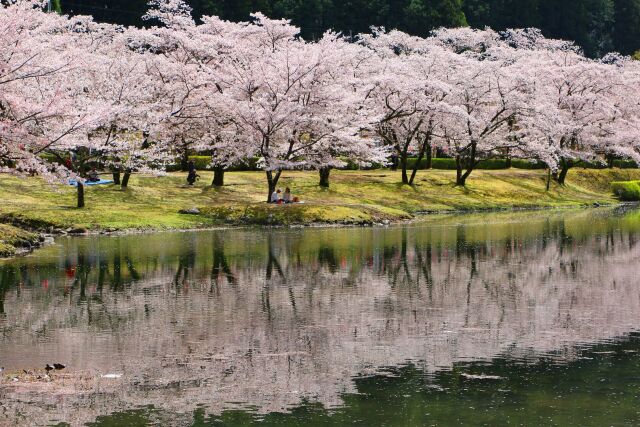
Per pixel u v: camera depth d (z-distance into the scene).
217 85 49.69
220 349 17.39
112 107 35.81
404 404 13.97
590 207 62.41
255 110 45.38
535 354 17.06
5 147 31.91
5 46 30.22
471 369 15.99
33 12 35.03
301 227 42.22
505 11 133.50
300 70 46.88
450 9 112.12
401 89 55.91
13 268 27.73
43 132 34.38
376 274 27.17
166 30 52.56
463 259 30.92
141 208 43.66
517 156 66.06
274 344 17.78
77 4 95.19
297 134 48.44
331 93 47.78
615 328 19.44
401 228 42.56
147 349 17.34
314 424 13.05
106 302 22.19
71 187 47.44
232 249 32.91
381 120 57.38
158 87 48.50
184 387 14.84
